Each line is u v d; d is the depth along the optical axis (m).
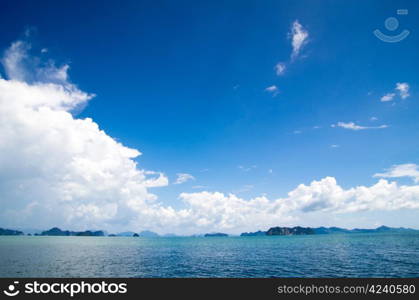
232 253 90.06
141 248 123.19
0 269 52.53
